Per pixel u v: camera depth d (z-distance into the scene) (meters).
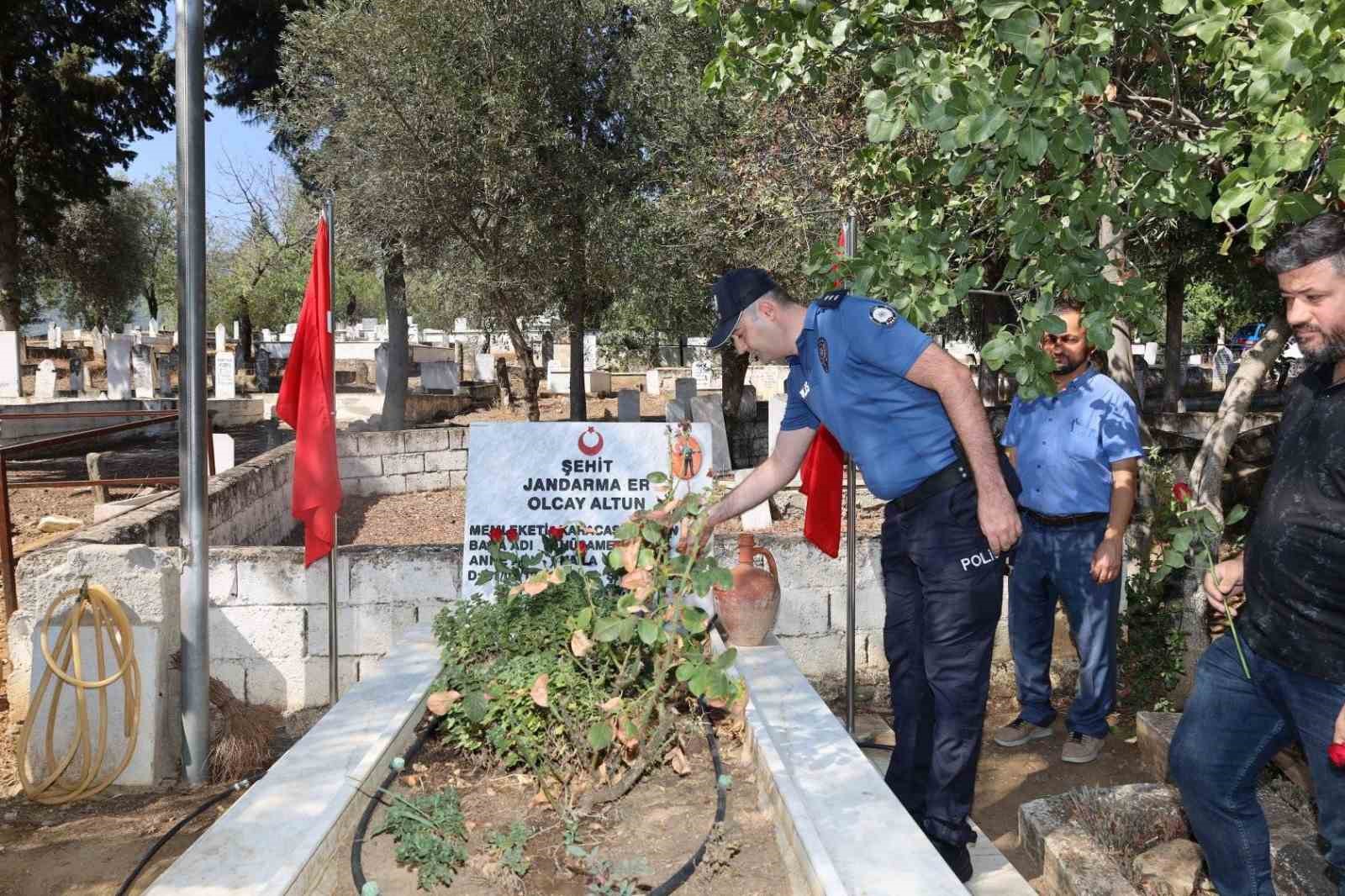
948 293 3.72
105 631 5.12
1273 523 2.56
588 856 3.07
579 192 14.98
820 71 4.71
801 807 3.06
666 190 16.03
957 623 3.38
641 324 18.34
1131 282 3.58
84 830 4.54
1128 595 5.62
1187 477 7.61
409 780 3.68
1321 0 2.63
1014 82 3.05
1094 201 3.50
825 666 6.09
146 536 6.38
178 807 4.85
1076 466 4.66
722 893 2.94
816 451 5.20
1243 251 11.56
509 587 4.63
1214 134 3.36
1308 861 3.37
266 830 2.94
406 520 11.34
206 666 5.24
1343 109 2.77
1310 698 2.53
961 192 5.20
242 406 21.48
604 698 3.85
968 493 3.36
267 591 6.00
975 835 3.57
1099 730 4.84
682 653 3.64
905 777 3.83
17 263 28.80
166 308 56.22
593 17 14.92
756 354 3.71
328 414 5.60
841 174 10.52
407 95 13.79
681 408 13.34
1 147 27.34
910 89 3.55
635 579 3.41
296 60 14.98
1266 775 4.08
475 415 22.38
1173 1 3.08
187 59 5.09
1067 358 4.65
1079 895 3.31
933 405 3.39
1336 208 3.39
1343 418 2.44
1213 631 5.93
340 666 6.04
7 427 16.58
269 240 36.41
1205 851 2.95
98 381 28.83
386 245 15.61
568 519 5.64
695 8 4.48
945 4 4.09
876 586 6.09
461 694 3.92
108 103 27.20
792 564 6.02
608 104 15.46
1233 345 35.25
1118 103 4.62
